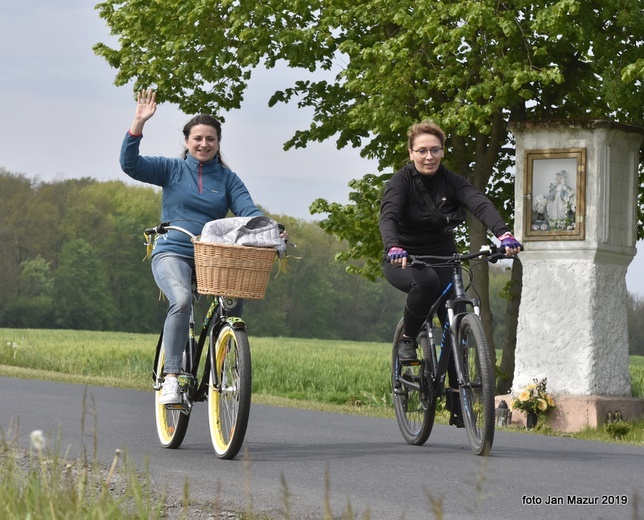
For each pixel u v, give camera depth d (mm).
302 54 61188
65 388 39125
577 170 47188
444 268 21531
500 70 51594
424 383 21953
